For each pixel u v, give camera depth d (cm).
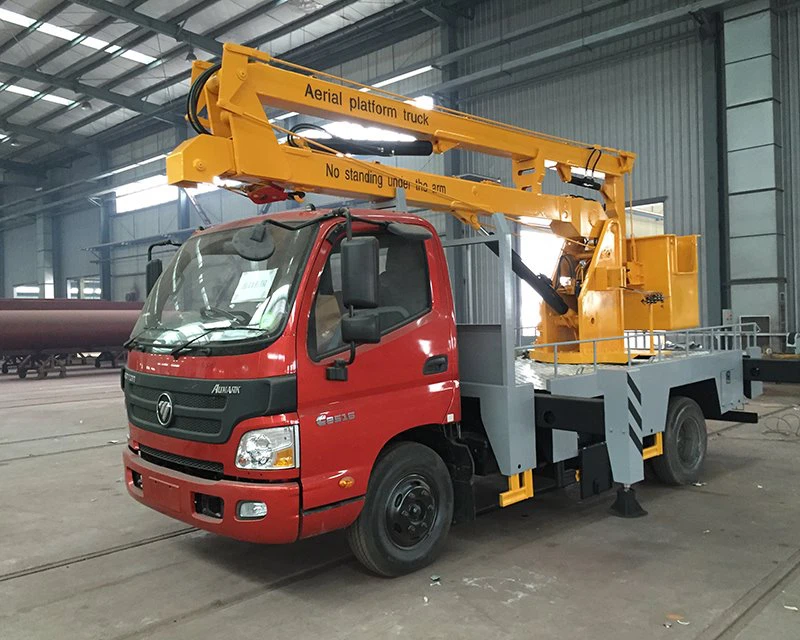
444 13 1634
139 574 411
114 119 2467
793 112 1234
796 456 691
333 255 363
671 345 689
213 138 420
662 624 323
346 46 1856
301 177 454
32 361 1764
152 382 380
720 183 1305
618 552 425
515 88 1598
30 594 384
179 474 363
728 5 1220
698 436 605
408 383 386
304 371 337
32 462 746
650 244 696
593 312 648
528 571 396
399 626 328
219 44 1755
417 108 536
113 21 1697
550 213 623
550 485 515
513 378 439
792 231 1244
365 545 371
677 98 1355
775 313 1220
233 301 365
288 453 331
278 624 335
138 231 2736
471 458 420
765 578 378
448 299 417
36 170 3106
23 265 3416
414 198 520
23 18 1689
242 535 333
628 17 1403
